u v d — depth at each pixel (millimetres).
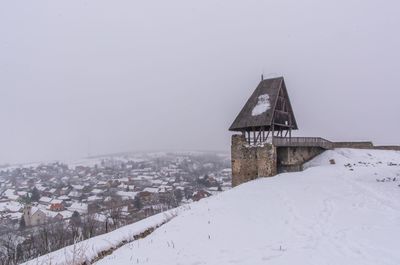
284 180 27203
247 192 24234
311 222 14930
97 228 46188
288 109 37906
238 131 38250
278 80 36188
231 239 13609
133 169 172750
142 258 12539
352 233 12594
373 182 23250
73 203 82312
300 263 9859
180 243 13961
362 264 9430
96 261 14836
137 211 65500
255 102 36250
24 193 101188
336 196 19859
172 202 73375
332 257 10156
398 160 35312
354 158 36000
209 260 11219
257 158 33062
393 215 15000
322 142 38250
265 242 12617
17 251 34156
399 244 10945
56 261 16578
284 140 33594
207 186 104875
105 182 117688
